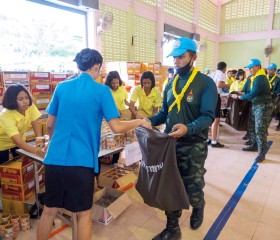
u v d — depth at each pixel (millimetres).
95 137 1405
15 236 1903
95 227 2014
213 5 9844
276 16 9180
